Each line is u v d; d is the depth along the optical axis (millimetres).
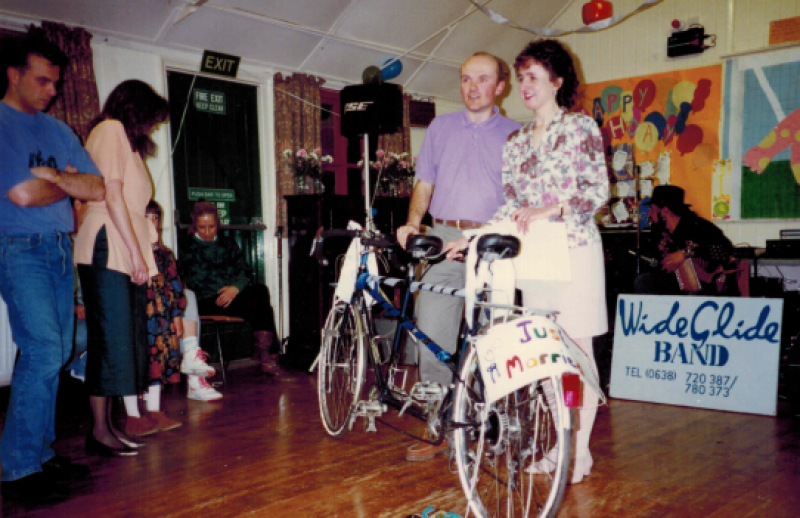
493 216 2465
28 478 2248
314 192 5250
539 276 2127
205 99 5051
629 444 2742
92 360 2664
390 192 5527
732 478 2297
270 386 4188
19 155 2158
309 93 5449
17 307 2211
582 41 6836
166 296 3141
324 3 4832
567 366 1691
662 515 1970
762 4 5766
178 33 4551
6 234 2170
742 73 5895
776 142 5738
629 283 5562
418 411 2285
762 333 3307
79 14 4059
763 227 5863
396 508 2084
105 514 2090
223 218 5184
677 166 6309
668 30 6289
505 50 6699
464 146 2662
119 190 2562
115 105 2729
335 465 2543
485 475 2322
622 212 6504
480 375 2018
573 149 2162
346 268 2779
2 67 2172
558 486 1706
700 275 4762
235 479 2402
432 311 2582
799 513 1971
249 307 4719
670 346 3551
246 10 4570
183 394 4004
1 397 3750
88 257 2607
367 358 2854
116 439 2789
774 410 3180
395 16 5332
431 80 6434
